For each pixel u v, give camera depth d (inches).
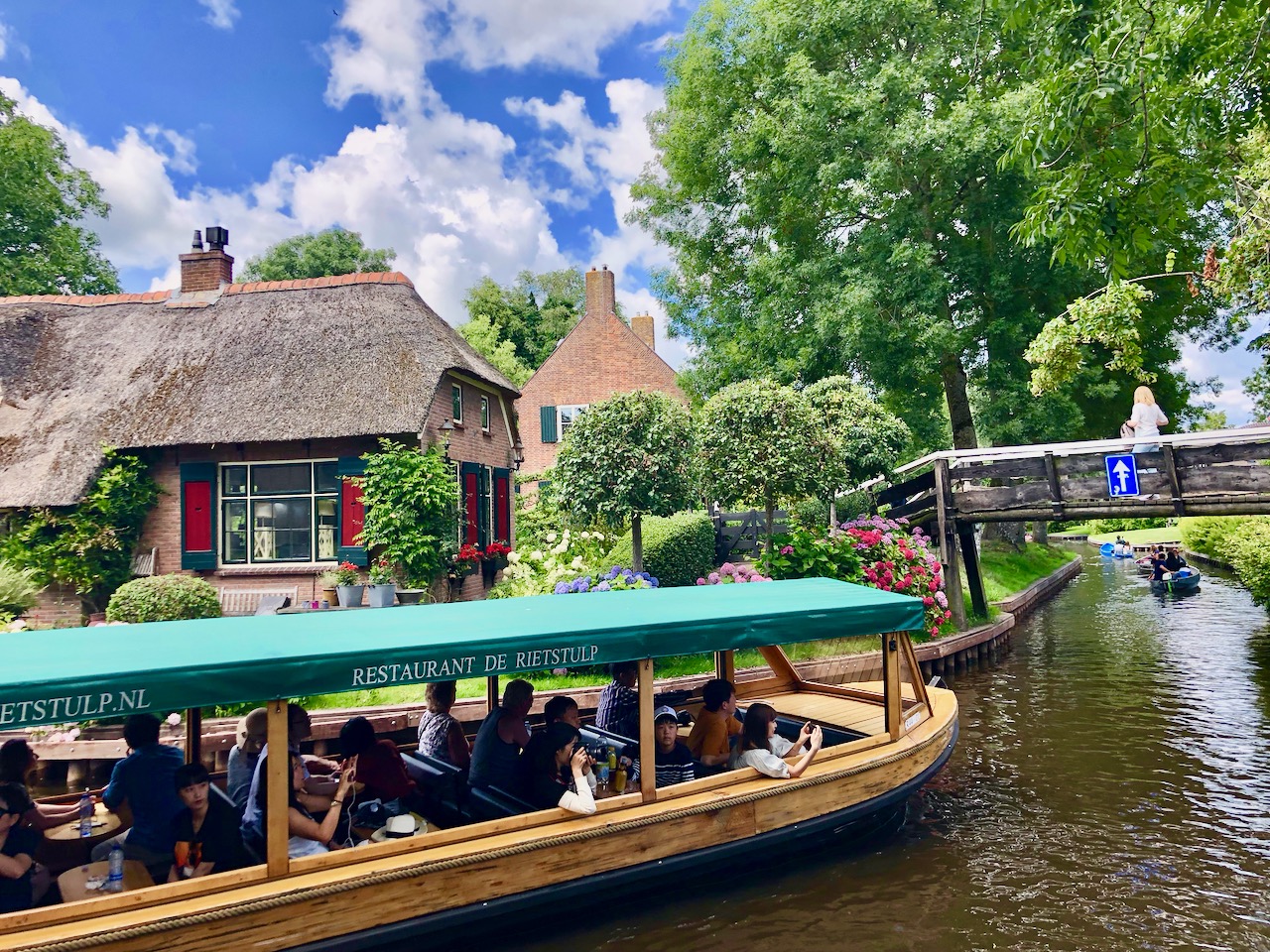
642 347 1139.3
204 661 158.2
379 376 536.1
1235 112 289.1
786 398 460.4
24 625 427.5
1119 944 191.2
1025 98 607.5
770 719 234.2
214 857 168.1
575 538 539.8
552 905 187.6
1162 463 467.8
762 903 209.9
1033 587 866.8
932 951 187.8
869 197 721.6
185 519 530.3
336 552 526.6
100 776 319.9
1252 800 281.9
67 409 546.0
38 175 1017.5
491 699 252.4
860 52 721.0
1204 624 680.4
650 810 200.5
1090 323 398.9
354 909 163.8
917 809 278.7
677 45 863.7
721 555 650.8
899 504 655.1
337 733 334.0
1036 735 369.7
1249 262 354.9
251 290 625.0
